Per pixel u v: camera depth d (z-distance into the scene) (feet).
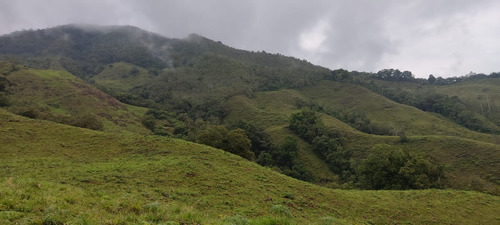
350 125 354.54
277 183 83.41
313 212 67.21
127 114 314.76
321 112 390.83
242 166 94.07
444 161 222.48
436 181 127.85
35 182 40.01
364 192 93.04
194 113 379.96
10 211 26.30
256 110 387.34
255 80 528.22
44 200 31.58
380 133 330.95
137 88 512.63
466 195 97.50
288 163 244.63
